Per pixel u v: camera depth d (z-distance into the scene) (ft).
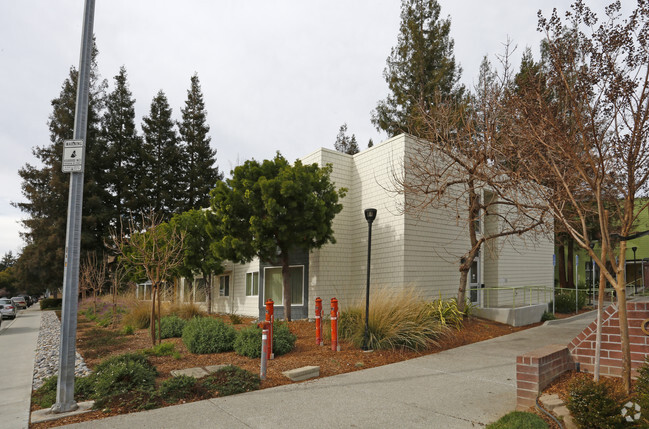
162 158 141.90
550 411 16.26
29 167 131.64
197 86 150.92
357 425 16.62
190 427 16.58
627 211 16.58
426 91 81.05
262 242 42.37
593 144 19.54
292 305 51.06
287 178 42.34
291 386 22.24
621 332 16.52
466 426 16.31
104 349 34.88
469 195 39.01
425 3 85.66
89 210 121.08
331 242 45.80
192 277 63.52
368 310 31.17
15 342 46.68
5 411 19.36
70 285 19.31
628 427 13.43
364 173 51.52
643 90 16.24
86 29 20.35
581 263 100.78
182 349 32.83
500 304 55.88
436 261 48.47
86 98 20.29
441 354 29.84
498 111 30.96
